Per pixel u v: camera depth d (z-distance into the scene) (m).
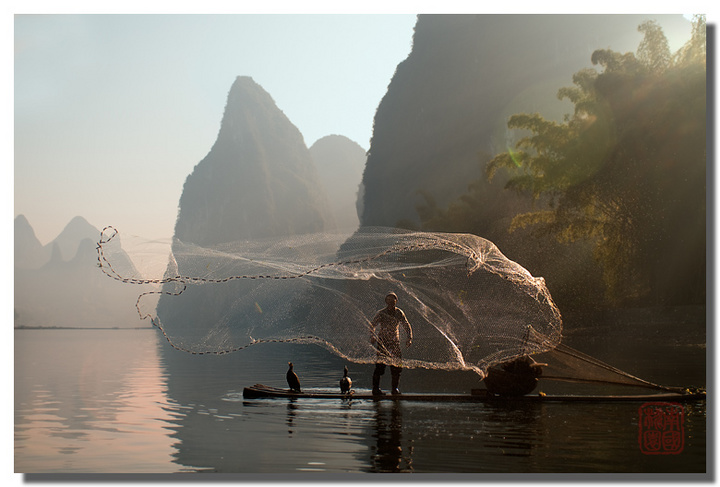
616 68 28.28
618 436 5.70
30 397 9.56
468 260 8.41
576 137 29.22
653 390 8.84
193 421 6.89
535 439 5.57
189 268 7.85
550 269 31.33
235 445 5.52
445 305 8.47
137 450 5.46
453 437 5.70
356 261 8.36
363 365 16.30
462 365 8.38
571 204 28.59
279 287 8.34
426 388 9.82
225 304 8.03
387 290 8.57
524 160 31.39
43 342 43.41
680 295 25.78
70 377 13.30
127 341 44.97
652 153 26.06
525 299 8.44
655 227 26.56
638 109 26.61
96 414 7.68
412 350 8.52
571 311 29.91
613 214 28.48
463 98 116.12
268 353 23.25
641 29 28.12
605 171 27.12
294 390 9.16
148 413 7.65
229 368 15.66
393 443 5.45
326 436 5.82
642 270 27.77
